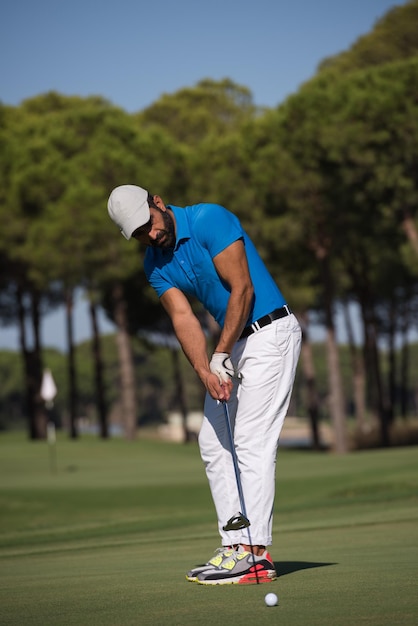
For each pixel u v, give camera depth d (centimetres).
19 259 5681
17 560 1072
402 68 4206
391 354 7450
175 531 1595
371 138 4038
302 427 12762
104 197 5184
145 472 3556
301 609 509
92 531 1734
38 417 6825
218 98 8050
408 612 481
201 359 716
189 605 550
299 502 2134
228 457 732
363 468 3059
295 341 722
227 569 661
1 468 3956
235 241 696
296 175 4397
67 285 5400
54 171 5438
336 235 4681
